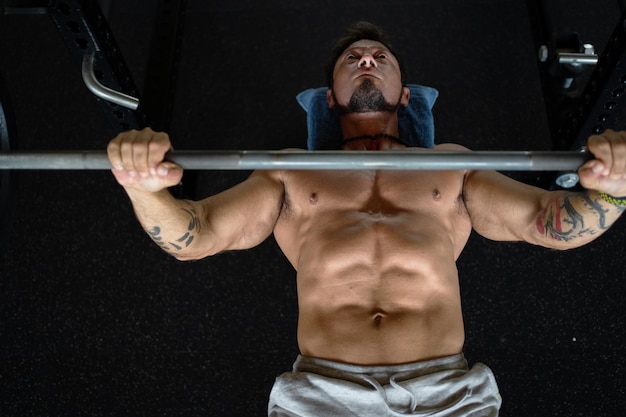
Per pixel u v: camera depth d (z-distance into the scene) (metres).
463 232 1.49
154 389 1.85
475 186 1.48
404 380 1.26
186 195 2.01
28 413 1.84
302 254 1.44
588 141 1.08
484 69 2.13
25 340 1.90
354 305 1.35
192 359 1.88
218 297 1.93
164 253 1.98
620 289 1.89
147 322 1.92
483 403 1.26
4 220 1.53
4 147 1.52
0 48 2.20
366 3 2.22
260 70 2.16
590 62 1.64
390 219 1.42
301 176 1.50
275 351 1.87
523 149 2.04
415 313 1.34
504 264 1.93
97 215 2.02
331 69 1.72
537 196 1.34
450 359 1.30
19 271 1.97
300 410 1.25
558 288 1.90
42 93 2.15
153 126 1.87
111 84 1.67
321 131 1.76
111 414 1.83
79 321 1.92
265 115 2.11
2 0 1.53
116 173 1.12
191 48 2.20
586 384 1.81
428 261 1.38
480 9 2.20
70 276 1.96
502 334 1.87
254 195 1.45
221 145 2.08
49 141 2.10
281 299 1.92
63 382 1.86
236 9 2.23
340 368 1.28
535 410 1.79
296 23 2.21
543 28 1.87
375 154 1.17
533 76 2.12
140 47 2.20
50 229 2.00
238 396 1.84
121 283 1.95
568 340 1.86
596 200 1.17
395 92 1.61
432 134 1.78
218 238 1.36
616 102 1.64
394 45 2.18
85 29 1.52
